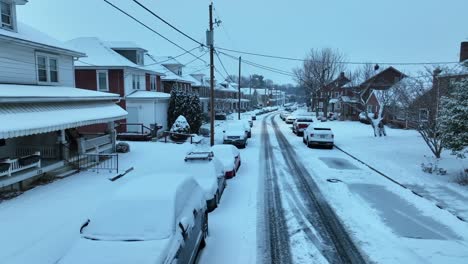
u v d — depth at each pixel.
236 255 7.52
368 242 8.17
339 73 55.97
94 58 28.25
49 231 8.47
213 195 10.39
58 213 9.67
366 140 26.12
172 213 6.25
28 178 12.20
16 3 15.47
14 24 15.22
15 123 10.75
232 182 14.02
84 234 6.02
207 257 7.41
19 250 7.46
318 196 12.00
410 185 13.34
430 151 20.22
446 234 8.62
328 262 7.20
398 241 8.22
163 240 5.75
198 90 57.66
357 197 11.85
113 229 6.02
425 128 18.31
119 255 5.39
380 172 15.67
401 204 11.02
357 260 7.27
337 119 49.75
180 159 17.88
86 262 5.27
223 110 63.19
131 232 5.94
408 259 7.29
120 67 27.52
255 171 16.16
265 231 8.86
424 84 26.62
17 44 14.70
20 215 9.48
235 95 86.50
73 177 13.79
